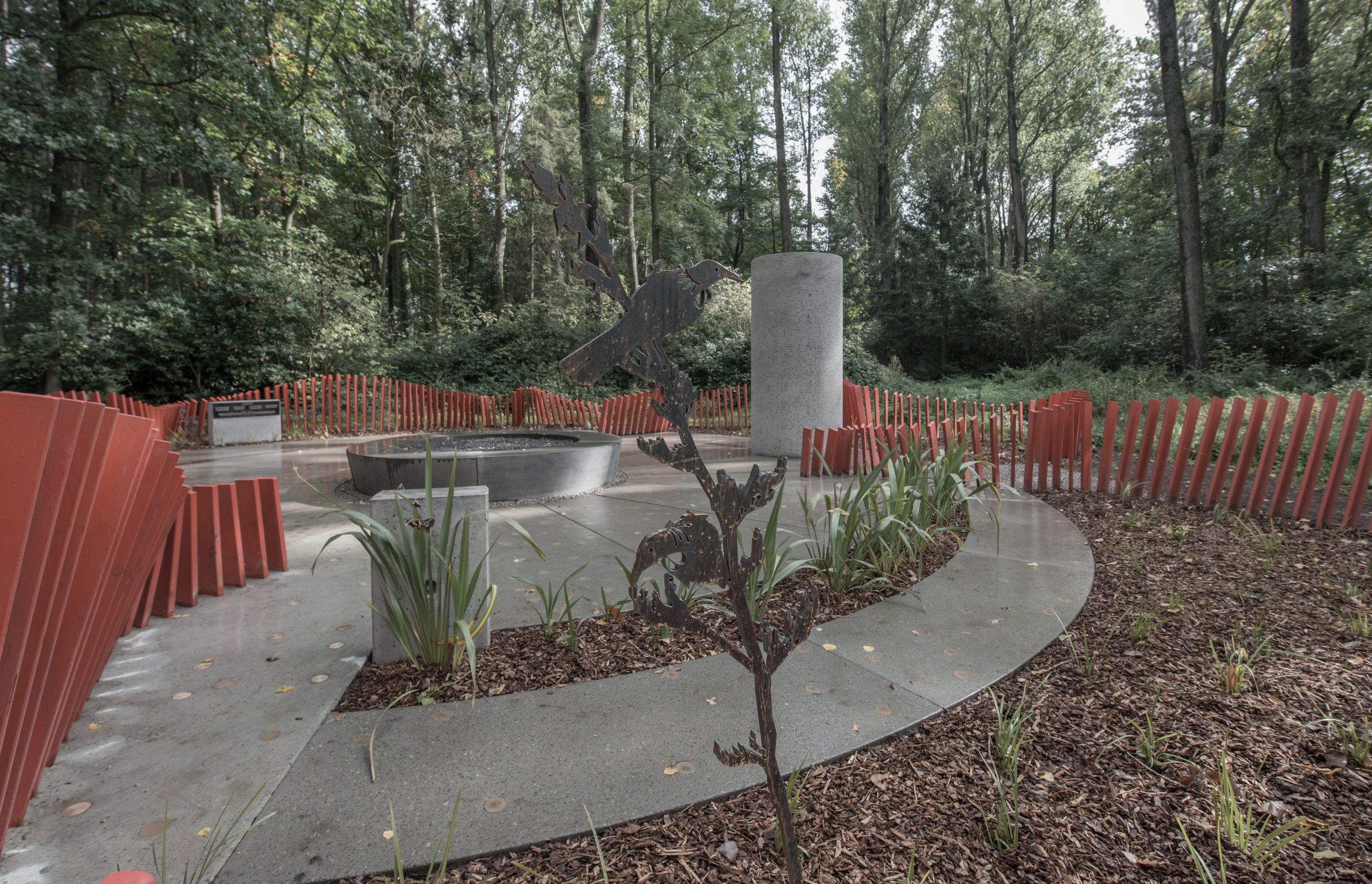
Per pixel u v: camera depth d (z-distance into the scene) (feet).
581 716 8.61
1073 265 82.69
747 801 6.93
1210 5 59.41
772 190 126.41
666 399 4.24
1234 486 19.08
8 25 41.29
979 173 116.78
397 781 7.27
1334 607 12.00
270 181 63.26
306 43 61.57
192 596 12.78
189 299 49.80
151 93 51.60
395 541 9.50
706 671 9.86
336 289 56.49
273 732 8.30
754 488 4.59
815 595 4.80
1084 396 29.48
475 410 52.37
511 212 97.40
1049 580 13.75
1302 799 6.88
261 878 5.87
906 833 6.46
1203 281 48.24
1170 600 12.35
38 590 5.38
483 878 5.95
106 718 8.63
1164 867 6.00
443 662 9.91
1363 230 52.54
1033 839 6.37
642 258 101.71
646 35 79.05
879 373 60.08
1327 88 49.90
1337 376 41.32
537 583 13.96
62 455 5.43
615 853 6.22
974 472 20.53
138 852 6.15
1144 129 62.54
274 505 14.85
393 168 78.43
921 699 9.00
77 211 52.21
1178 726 8.23
